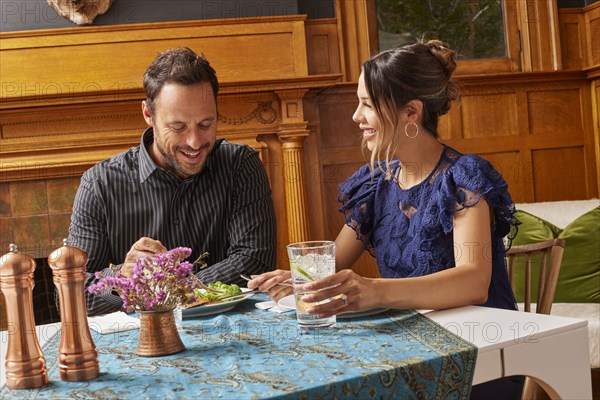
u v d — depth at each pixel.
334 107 4.02
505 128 4.27
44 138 3.68
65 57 3.65
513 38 4.27
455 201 1.51
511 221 1.57
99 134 3.72
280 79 3.71
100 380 1.02
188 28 3.75
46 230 3.72
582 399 1.18
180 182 1.89
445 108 1.67
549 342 1.16
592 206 3.25
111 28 3.67
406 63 1.59
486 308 1.35
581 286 3.01
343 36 4.03
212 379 0.99
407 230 1.65
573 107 4.36
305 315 1.25
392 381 0.99
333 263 1.28
